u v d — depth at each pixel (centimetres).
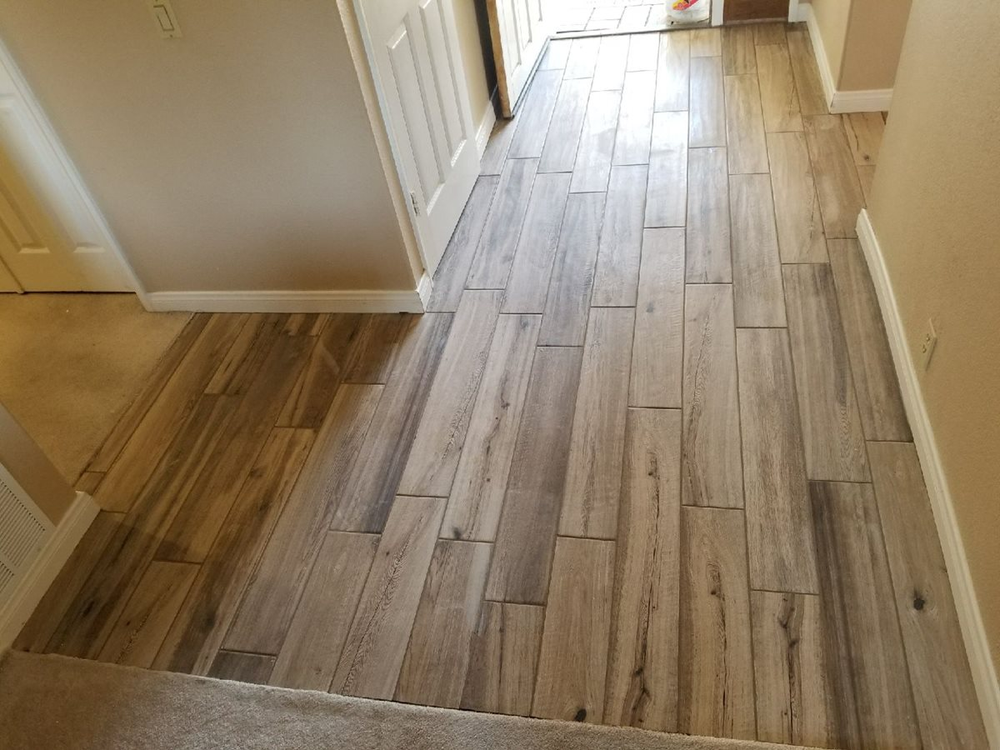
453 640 162
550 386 215
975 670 140
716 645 153
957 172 158
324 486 200
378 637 165
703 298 233
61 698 163
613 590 166
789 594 159
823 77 322
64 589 185
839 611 155
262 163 223
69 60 208
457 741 145
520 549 177
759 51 353
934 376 171
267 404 227
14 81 216
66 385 247
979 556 142
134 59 205
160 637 172
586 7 423
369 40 201
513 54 337
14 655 172
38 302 286
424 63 244
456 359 230
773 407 197
